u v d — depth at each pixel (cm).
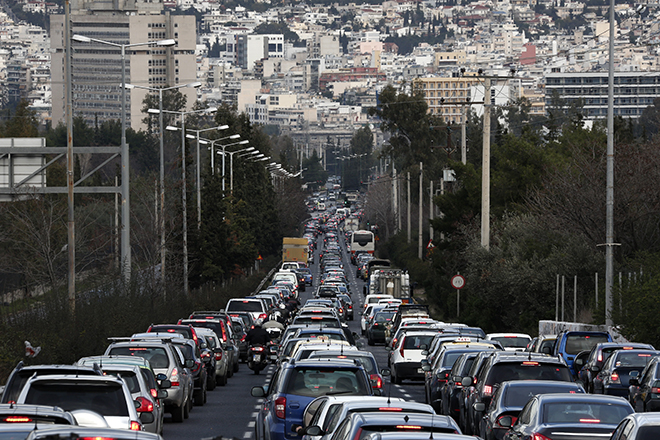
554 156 17575
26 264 14475
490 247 15225
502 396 4591
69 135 9838
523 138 18800
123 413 4044
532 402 4031
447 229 18162
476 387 5406
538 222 14338
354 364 4603
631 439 3189
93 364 4578
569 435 3697
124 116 13212
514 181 17425
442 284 18800
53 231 14925
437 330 9306
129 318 10938
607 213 9938
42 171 13950
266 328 12194
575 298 11169
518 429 3988
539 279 13075
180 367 6769
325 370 4562
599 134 19025
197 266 19038
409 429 2875
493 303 14362
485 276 14212
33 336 8150
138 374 4888
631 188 12538
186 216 17962
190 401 7206
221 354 9544
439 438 2619
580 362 7681
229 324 11594
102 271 13638
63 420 3112
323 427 3806
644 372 5978
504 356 5247
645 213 12469
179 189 18500
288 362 4778
